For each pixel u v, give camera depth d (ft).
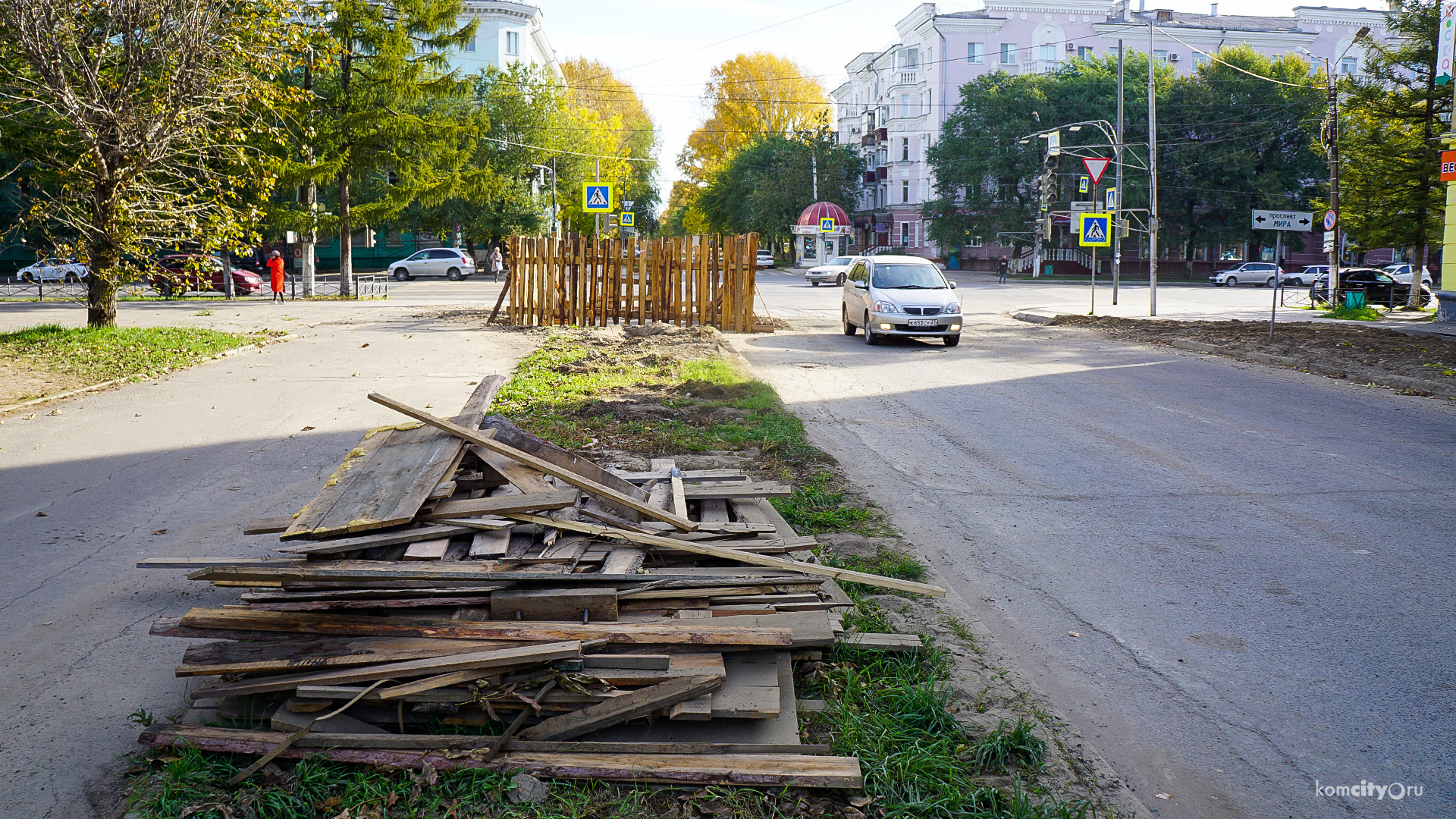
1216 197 184.24
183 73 52.13
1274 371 50.19
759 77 259.19
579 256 68.64
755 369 50.08
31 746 12.19
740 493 17.94
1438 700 14.03
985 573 19.39
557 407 34.96
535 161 177.58
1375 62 95.50
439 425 15.71
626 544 14.71
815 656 13.85
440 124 101.30
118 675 14.23
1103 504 24.62
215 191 62.64
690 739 11.91
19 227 57.21
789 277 202.90
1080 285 165.78
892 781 11.29
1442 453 30.35
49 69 49.52
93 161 52.80
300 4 63.00
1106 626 16.79
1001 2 220.43
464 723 12.00
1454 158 71.77
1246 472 27.96
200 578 12.66
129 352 48.78
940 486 26.32
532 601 12.78
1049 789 11.53
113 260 55.98
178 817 10.48
